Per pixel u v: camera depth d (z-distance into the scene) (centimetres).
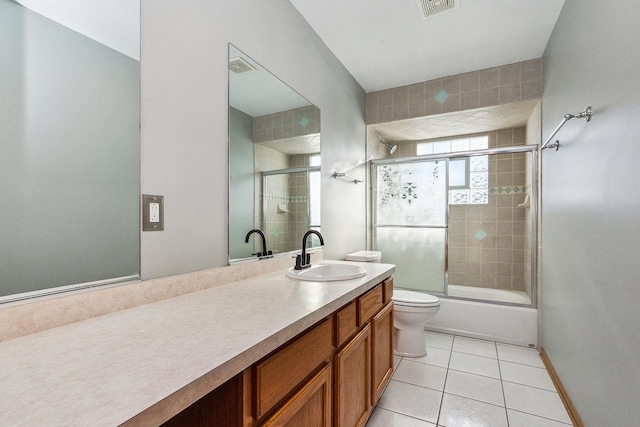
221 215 147
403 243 339
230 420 75
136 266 110
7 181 83
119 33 107
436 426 164
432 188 330
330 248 257
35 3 90
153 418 51
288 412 87
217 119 145
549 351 231
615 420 121
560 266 203
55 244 92
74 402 51
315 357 105
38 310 83
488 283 388
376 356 165
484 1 201
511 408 180
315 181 234
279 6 192
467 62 280
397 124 343
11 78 85
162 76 119
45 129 91
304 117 219
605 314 131
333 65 264
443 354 253
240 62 159
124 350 71
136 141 111
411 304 238
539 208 268
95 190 101
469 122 340
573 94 177
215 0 144
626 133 113
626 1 113
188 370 61
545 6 205
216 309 103
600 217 136
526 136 352
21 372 61
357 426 139
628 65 111
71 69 96
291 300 114
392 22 223
